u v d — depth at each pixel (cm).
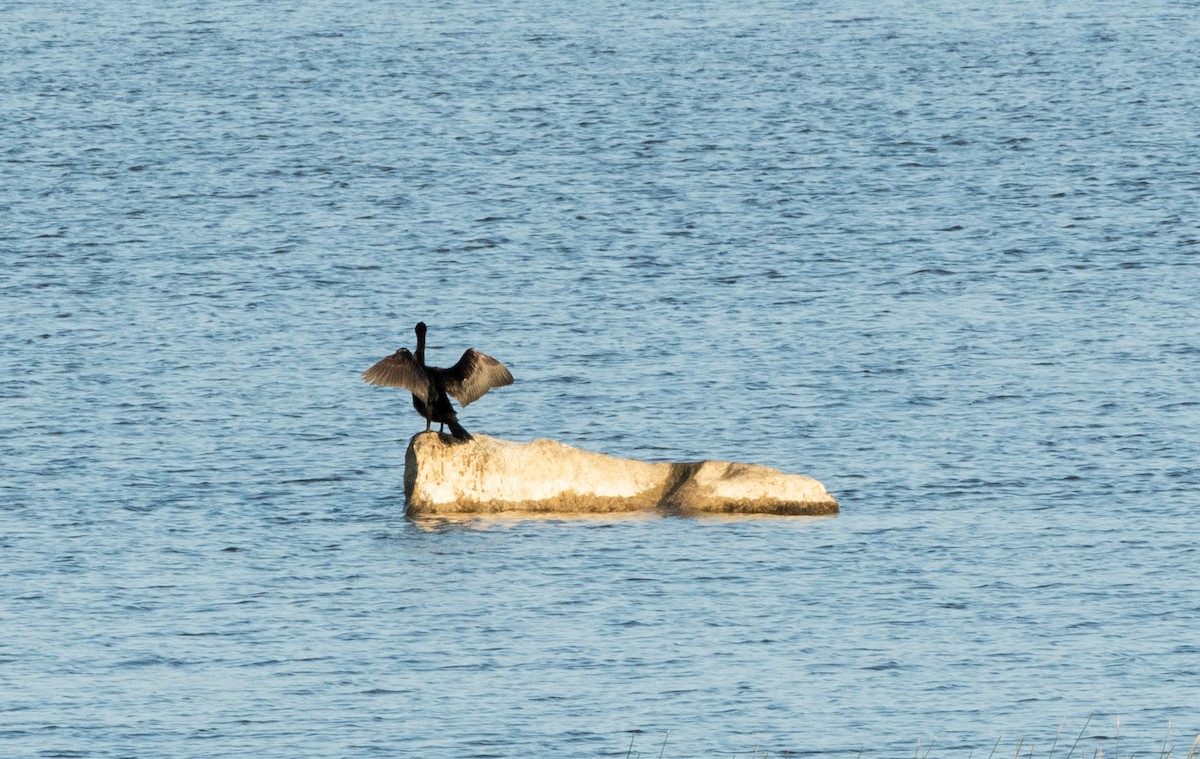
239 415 4984
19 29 15038
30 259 7144
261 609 3425
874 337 5822
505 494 4053
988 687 3002
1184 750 2722
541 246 7462
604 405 5122
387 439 4772
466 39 14625
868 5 16825
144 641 3244
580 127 10706
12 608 3422
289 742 2777
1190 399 5031
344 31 15075
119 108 11306
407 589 3531
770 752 2730
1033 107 11275
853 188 8769
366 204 8412
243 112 11225
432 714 2892
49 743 2770
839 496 4212
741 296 6494
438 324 6150
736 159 9650
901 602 3441
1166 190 8531
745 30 15188
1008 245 7356
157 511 4100
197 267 7031
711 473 4084
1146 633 3259
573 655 3169
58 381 5297
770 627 3309
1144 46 14000
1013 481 4316
